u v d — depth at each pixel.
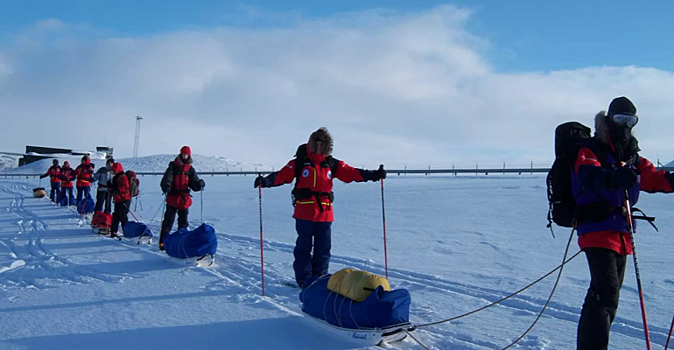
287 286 5.54
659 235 8.66
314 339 3.77
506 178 25.89
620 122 2.93
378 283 3.83
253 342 3.72
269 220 12.73
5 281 5.93
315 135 5.19
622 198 2.96
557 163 3.19
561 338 3.79
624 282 5.60
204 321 4.22
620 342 3.75
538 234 9.19
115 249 8.28
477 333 3.93
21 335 3.87
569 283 5.52
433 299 4.98
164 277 6.00
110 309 4.61
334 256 7.41
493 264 6.71
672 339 3.78
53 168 19.50
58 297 5.07
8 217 14.13
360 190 21.27
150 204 18.06
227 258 7.31
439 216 12.12
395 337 3.67
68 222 12.76
